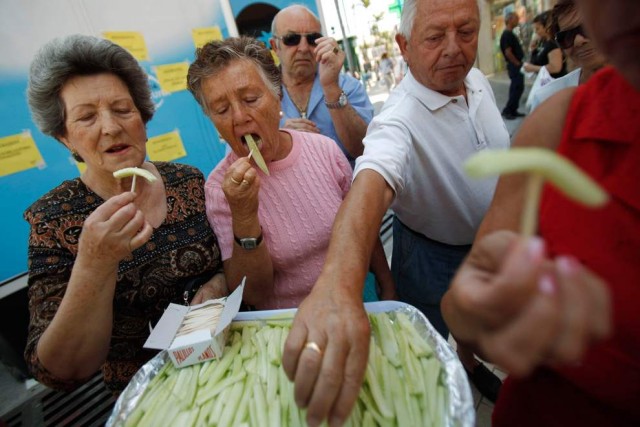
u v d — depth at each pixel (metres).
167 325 0.93
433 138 1.35
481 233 0.68
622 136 0.49
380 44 12.52
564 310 0.30
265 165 1.19
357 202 0.94
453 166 1.38
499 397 0.85
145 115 1.23
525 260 0.31
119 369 1.16
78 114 0.99
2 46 1.74
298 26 1.99
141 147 1.13
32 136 1.88
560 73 2.32
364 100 2.24
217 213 1.25
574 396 0.64
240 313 1.01
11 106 1.80
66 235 1.02
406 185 1.38
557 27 1.48
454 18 1.18
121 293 1.08
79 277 0.84
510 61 5.50
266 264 1.18
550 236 0.58
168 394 0.82
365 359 0.63
